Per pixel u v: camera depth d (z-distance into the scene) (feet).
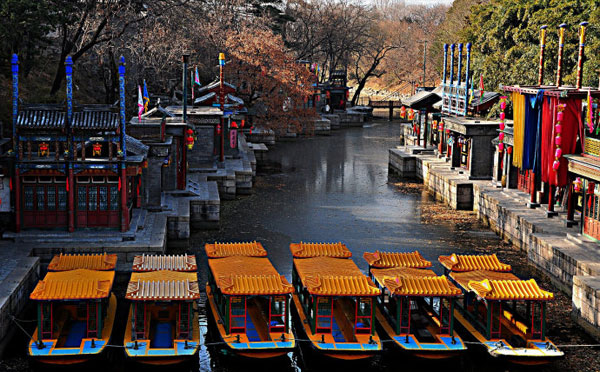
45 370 66.44
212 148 153.38
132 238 95.86
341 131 298.97
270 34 250.37
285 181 175.73
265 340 70.13
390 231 125.39
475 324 75.25
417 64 463.42
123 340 73.36
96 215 96.48
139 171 96.99
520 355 67.72
